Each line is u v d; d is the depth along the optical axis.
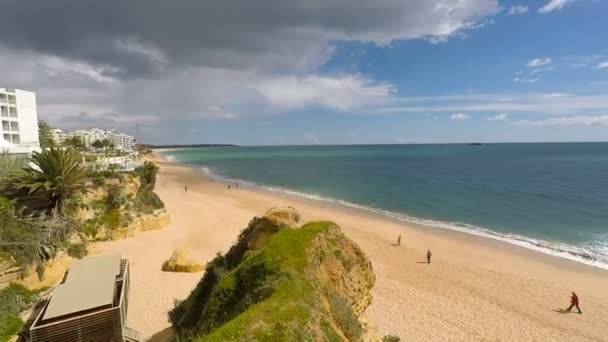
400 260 29.39
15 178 25.53
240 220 41.16
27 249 19.28
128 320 17.31
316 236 10.07
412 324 18.84
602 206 53.38
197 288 13.73
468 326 18.97
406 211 50.88
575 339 18.14
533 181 81.75
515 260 30.23
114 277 16.77
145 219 33.03
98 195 30.52
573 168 113.75
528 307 21.52
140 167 42.34
